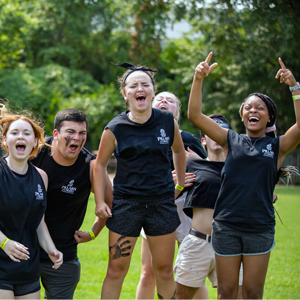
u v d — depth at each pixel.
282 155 3.26
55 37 26.34
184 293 3.60
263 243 3.07
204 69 3.14
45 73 23.95
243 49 17.58
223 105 20.08
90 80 25.03
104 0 27.02
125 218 3.05
